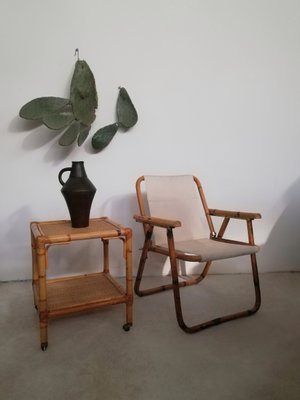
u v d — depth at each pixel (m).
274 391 0.94
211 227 1.74
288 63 1.93
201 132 1.90
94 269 1.89
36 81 1.70
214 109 1.90
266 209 2.01
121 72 1.79
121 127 1.80
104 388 0.95
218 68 1.88
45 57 1.70
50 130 1.73
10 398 0.90
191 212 1.72
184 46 1.83
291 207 2.02
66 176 1.78
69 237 1.17
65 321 1.36
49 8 1.67
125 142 1.83
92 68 1.75
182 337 1.24
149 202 1.61
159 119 1.85
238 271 2.02
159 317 1.41
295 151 2.00
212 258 1.27
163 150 1.88
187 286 1.79
